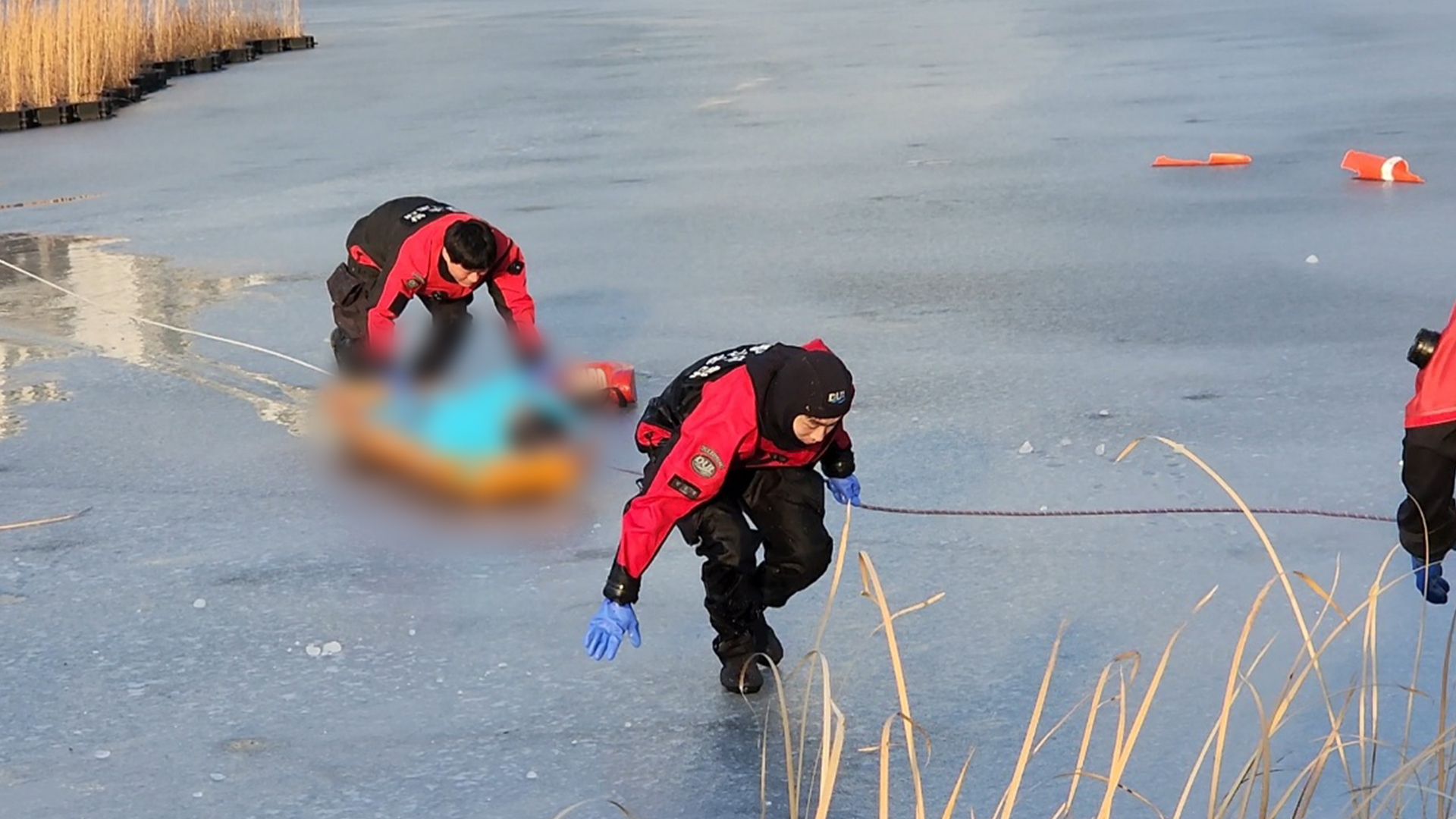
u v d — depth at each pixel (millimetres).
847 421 6746
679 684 4453
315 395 7355
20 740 4215
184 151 15305
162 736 4223
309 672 4574
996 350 7750
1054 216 11031
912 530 5504
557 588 5121
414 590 5133
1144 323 8141
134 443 6738
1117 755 3039
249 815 3814
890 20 27859
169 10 22547
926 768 3963
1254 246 9852
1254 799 3742
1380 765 3855
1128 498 5707
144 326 8727
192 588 5191
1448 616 4641
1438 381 3730
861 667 4523
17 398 7445
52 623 4957
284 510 5906
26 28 17469
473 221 6332
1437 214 10508
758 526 4281
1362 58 19359
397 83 20469
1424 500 3814
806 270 9648
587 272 9781
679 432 4000
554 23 29734
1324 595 3312
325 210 12023
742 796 3863
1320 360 7324
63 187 13531
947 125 15539
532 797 3873
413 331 8828
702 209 11680
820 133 15258
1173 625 4676
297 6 26156
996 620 4770
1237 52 20688
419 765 4035
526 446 6078
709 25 28266
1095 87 17922
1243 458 6066
